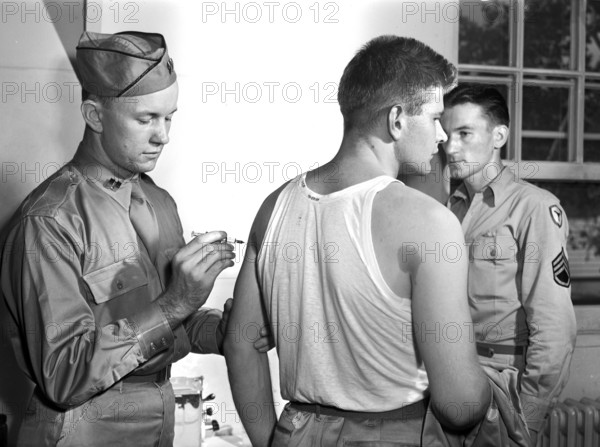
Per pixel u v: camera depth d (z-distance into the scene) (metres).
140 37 1.64
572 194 2.90
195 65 2.46
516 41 2.80
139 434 1.59
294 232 1.25
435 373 1.15
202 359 2.50
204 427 2.34
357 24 2.55
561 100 2.87
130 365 1.51
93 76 1.58
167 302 1.56
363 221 1.17
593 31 2.91
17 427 2.30
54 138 2.33
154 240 1.71
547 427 2.50
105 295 1.57
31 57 2.30
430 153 1.25
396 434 1.21
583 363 2.72
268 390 1.50
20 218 1.54
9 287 1.57
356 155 1.23
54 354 1.47
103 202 1.62
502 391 1.34
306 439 1.26
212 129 2.49
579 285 2.91
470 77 2.79
